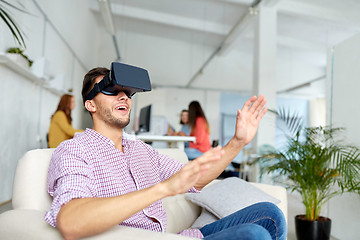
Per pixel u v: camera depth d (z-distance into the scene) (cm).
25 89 376
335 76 316
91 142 100
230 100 1080
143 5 849
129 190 104
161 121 492
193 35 1012
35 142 424
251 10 597
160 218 112
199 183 117
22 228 85
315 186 245
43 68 383
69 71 644
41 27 438
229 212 163
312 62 1092
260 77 591
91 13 892
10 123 331
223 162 117
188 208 182
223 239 77
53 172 95
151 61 1063
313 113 1103
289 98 1108
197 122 357
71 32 650
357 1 623
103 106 104
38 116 437
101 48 1042
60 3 552
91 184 90
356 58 284
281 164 262
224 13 818
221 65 1094
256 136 572
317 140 266
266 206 113
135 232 79
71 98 390
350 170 234
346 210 284
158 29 1006
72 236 74
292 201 443
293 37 873
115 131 108
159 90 1045
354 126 281
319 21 738
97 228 73
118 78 95
